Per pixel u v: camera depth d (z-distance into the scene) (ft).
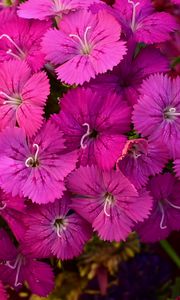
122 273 1.52
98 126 1.02
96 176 1.02
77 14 1.07
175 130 1.03
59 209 1.05
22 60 1.08
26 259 1.15
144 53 1.07
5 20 1.17
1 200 1.05
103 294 1.50
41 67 1.05
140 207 1.04
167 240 1.57
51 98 1.07
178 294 1.49
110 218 1.05
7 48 1.11
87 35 1.05
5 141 1.02
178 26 1.13
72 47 1.06
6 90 1.05
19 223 1.07
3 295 1.15
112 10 1.10
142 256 1.54
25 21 1.11
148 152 1.02
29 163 1.02
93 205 1.05
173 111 1.03
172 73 1.09
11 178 1.01
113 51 1.02
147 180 1.02
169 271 1.54
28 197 1.00
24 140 1.02
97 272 1.49
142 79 1.06
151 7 1.15
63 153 1.02
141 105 1.01
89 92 1.00
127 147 0.95
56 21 1.11
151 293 1.53
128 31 1.08
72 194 1.05
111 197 1.05
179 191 1.09
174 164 1.02
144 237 1.14
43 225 1.05
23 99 1.04
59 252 1.08
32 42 1.10
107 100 1.01
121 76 1.05
